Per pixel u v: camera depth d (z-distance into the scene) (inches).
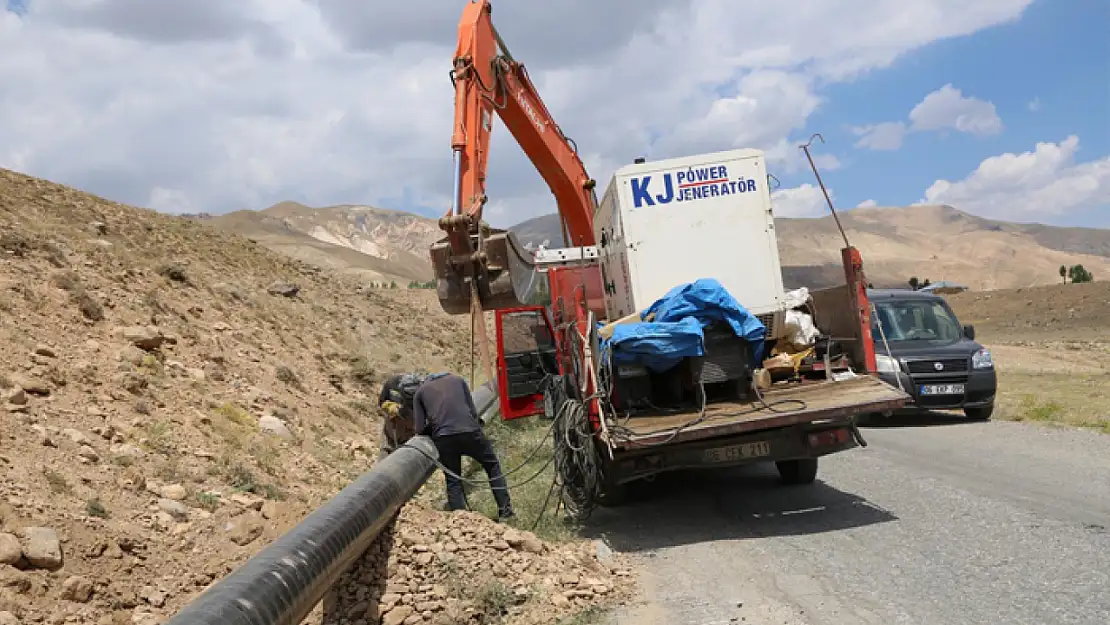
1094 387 734.5
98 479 241.1
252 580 163.2
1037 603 200.4
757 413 307.0
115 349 358.6
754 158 357.1
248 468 304.2
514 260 317.7
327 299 828.6
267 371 463.5
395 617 212.1
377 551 236.8
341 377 565.9
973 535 266.4
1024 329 2443.4
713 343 319.6
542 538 294.2
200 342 440.1
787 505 339.0
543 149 498.0
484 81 412.2
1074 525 267.0
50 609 181.0
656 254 353.1
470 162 369.4
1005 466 379.9
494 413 581.6
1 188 579.2
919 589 219.3
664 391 341.1
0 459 224.7
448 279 311.7
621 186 353.4
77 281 405.7
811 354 366.6
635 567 264.2
